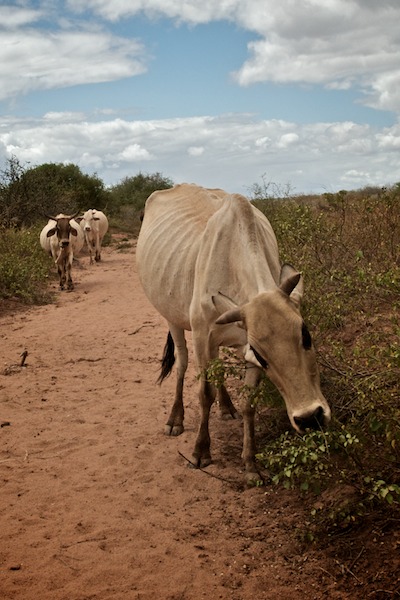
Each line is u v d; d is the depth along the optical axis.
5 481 5.31
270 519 4.50
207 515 4.66
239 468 5.30
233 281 4.92
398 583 3.62
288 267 4.34
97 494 5.05
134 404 6.89
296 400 3.70
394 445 3.80
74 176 32.91
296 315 3.84
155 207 6.80
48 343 9.47
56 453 5.82
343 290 5.80
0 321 11.09
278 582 3.85
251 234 4.82
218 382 4.74
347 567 3.86
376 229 7.43
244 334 4.93
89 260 19.84
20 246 16.33
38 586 3.94
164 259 5.85
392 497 3.86
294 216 7.62
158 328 10.01
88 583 3.95
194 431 6.13
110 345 9.22
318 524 4.23
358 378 4.68
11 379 7.91
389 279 4.82
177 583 3.91
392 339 5.32
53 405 6.98
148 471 5.39
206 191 6.41
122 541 4.38
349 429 4.07
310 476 4.02
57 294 13.73
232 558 4.12
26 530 4.56
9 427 6.42
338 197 7.81
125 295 13.09
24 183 23.59
